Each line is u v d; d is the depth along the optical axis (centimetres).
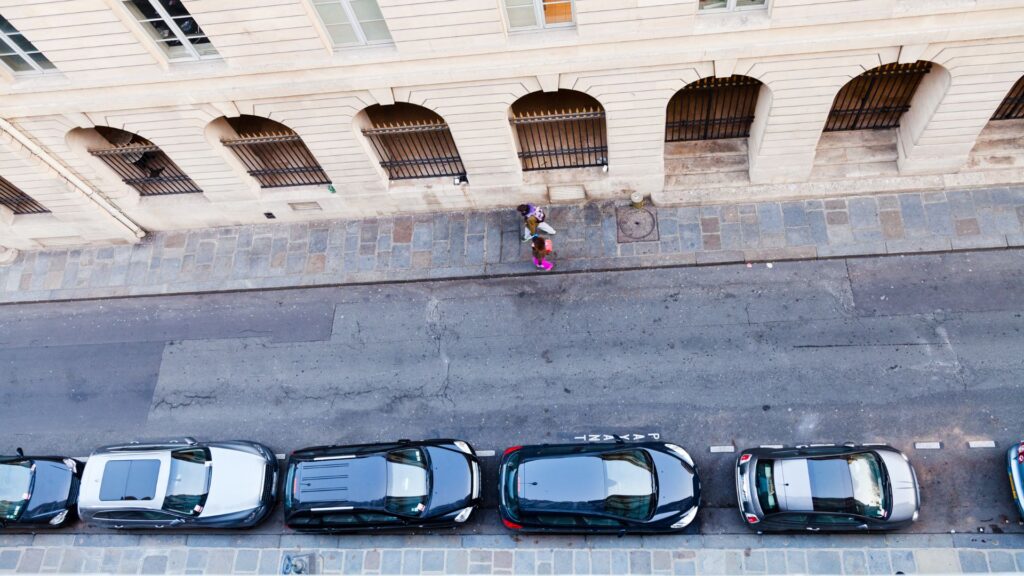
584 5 1430
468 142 1778
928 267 1800
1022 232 1792
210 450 1761
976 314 1742
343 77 1590
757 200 1919
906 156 1816
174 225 2120
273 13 1441
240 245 2097
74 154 1827
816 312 1797
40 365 2036
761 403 1741
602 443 1656
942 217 1834
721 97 1888
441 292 1955
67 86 1608
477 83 1605
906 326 1755
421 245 2012
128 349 2022
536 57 1543
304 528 1691
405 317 1942
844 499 1545
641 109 1670
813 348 1766
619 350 1830
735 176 1917
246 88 1614
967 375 1697
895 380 1716
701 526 1662
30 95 1636
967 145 1758
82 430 1948
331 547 1752
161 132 1747
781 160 1825
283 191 1984
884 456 1588
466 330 1905
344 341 1941
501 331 1891
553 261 1934
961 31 1454
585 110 1938
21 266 2170
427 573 1703
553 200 1981
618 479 1592
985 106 1636
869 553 1602
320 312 1984
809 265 1844
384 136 1928
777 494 1566
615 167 1859
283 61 1553
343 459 1666
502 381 1842
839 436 1697
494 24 1464
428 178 1950
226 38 1493
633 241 1928
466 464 1691
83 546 1828
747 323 1809
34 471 1817
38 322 2091
